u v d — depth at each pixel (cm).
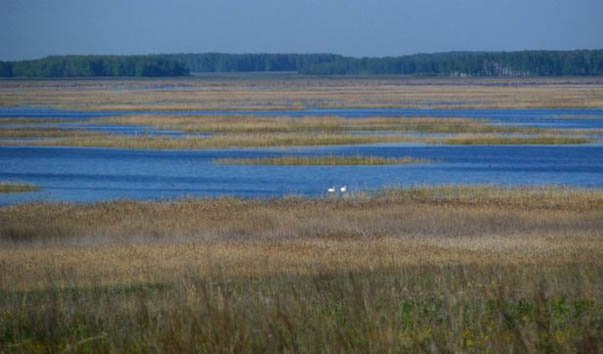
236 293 3891
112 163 15525
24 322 3500
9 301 4300
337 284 3869
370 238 7731
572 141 18812
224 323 3081
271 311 3316
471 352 2997
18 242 7894
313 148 17662
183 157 16288
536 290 3634
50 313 3538
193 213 9369
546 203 9944
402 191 11150
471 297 3738
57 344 3241
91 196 11838
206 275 5238
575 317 3362
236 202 10250
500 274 4341
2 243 7781
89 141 18788
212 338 3003
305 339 3066
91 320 3469
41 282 5416
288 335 3062
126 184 13062
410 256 6338
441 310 3516
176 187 12656
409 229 8394
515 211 9262
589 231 8125
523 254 6347
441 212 9188
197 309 3344
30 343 3250
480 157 16150
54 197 11744
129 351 3073
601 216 9031
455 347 3008
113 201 10644
